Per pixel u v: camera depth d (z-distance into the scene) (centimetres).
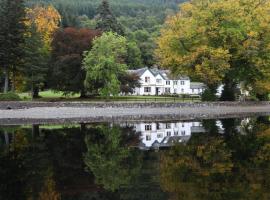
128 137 3706
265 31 6388
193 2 6644
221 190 1839
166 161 2559
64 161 2606
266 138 3450
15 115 5228
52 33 8175
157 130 4212
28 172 2297
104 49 6650
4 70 6606
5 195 1812
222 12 6266
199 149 2970
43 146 3203
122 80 7788
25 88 7669
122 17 18675
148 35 14912
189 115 5828
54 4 17225
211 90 6588
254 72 6444
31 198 1767
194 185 1948
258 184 1939
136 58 11881
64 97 8025
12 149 3066
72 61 7356
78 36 7731
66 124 4847
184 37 6362
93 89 7512
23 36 6544
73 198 1761
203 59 6053
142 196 1775
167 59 6394
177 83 12550
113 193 1830
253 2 6600
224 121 5091
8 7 6438
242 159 2561
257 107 6328
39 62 7031
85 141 3466
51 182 2058
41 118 5300
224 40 6188
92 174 2230
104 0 10631
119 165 2466
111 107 5544
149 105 5697
